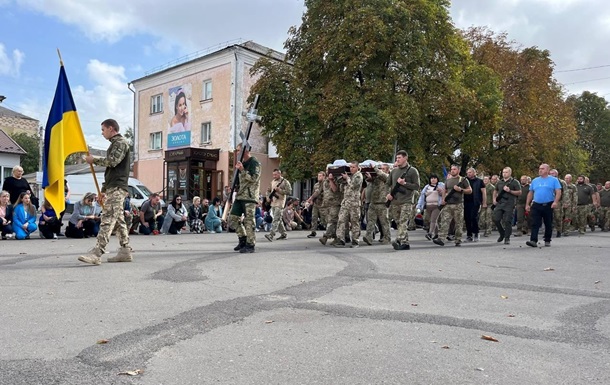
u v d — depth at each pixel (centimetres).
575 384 295
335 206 1111
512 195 1205
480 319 439
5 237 1164
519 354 348
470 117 2342
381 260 820
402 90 2127
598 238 1497
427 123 2169
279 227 1296
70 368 307
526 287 598
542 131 2645
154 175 3456
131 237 1322
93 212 1270
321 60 2095
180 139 3247
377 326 409
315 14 2136
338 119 1981
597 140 4819
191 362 321
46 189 773
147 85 3516
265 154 3036
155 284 566
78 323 404
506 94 2673
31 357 326
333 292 538
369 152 1888
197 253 883
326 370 310
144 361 321
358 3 1970
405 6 1984
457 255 927
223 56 2959
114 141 705
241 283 581
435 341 373
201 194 2873
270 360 326
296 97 2148
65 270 655
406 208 1005
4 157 3041
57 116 778
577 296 551
